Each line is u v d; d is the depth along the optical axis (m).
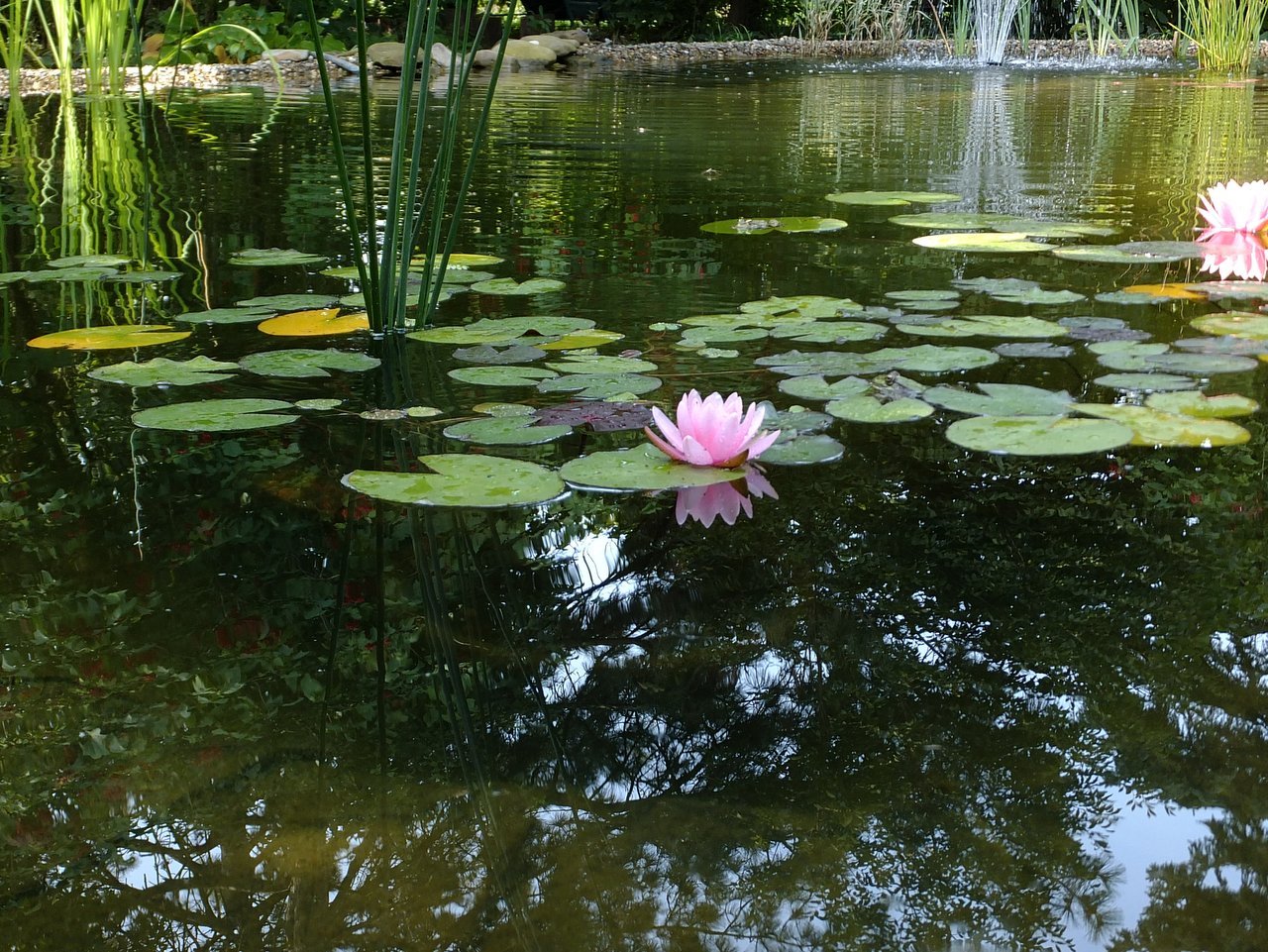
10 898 0.62
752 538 1.05
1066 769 0.71
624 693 0.81
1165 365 1.50
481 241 2.47
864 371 1.51
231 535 1.06
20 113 4.80
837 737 0.75
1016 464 1.21
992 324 1.72
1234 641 0.86
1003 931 0.57
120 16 5.79
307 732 0.77
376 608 0.94
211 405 1.42
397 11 9.80
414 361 1.63
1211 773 0.70
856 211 2.78
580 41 10.55
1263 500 1.10
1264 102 5.53
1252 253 2.22
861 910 0.59
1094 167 3.47
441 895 0.61
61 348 1.70
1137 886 0.60
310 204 2.91
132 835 0.67
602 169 3.49
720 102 5.82
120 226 2.64
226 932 0.58
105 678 0.84
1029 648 0.85
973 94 6.26
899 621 0.91
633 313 1.87
